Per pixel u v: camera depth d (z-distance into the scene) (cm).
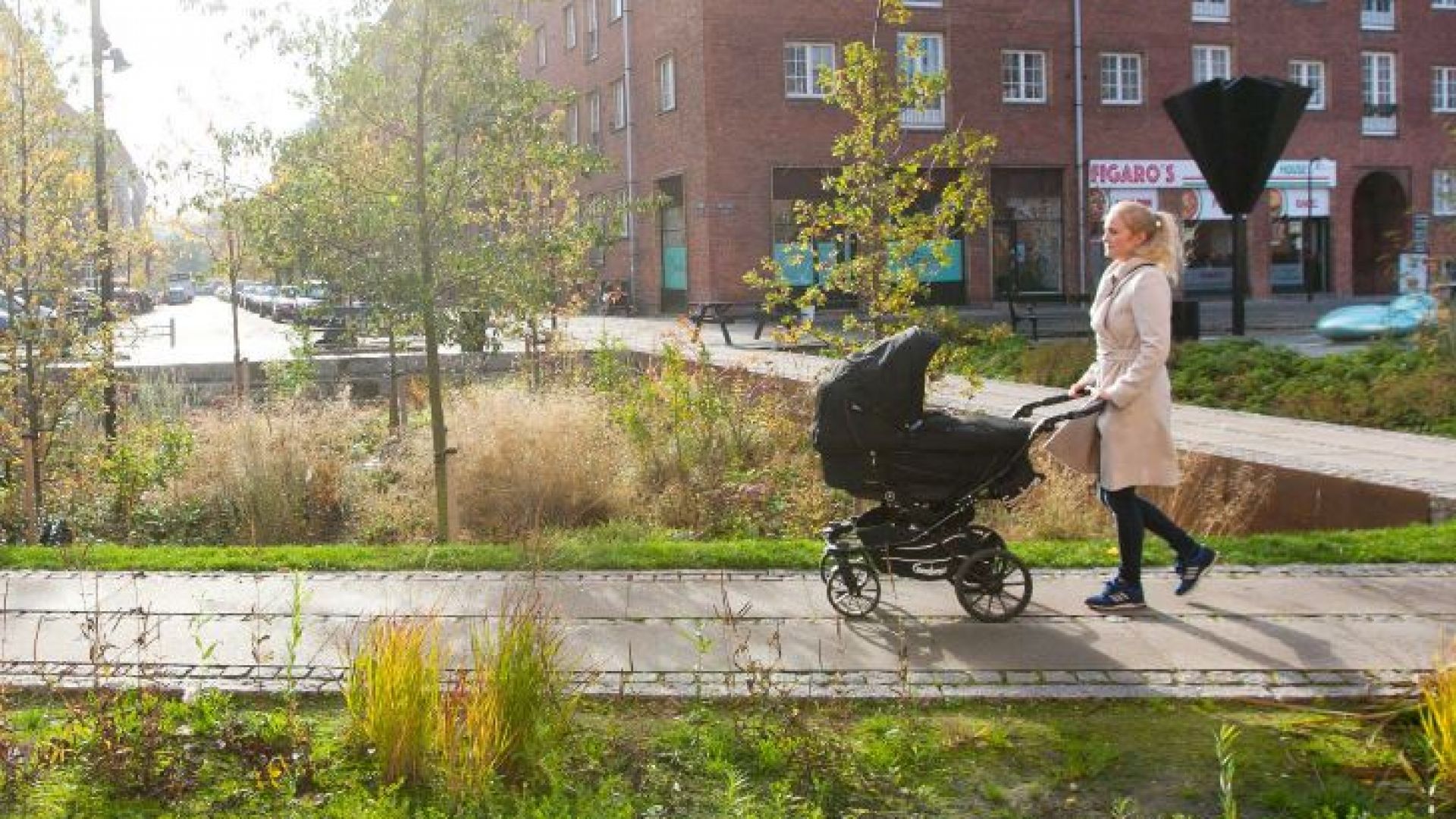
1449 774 448
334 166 966
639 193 3916
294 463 1138
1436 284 1998
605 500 1085
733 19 3453
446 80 959
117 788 471
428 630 617
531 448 1094
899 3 1090
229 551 841
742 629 649
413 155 978
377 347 1753
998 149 3728
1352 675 566
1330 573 739
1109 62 3866
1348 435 1188
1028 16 3741
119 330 1241
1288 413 1362
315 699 561
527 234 1035
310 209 955
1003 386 1662
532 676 484
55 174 1194
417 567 791
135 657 610
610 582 744
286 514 1105
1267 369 1526
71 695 571
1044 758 491
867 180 1091
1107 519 958
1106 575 745
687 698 553
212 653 582
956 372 1125
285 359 1903
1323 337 2275
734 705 538
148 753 479
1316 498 959
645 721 530
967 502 662
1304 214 4075
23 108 1177
